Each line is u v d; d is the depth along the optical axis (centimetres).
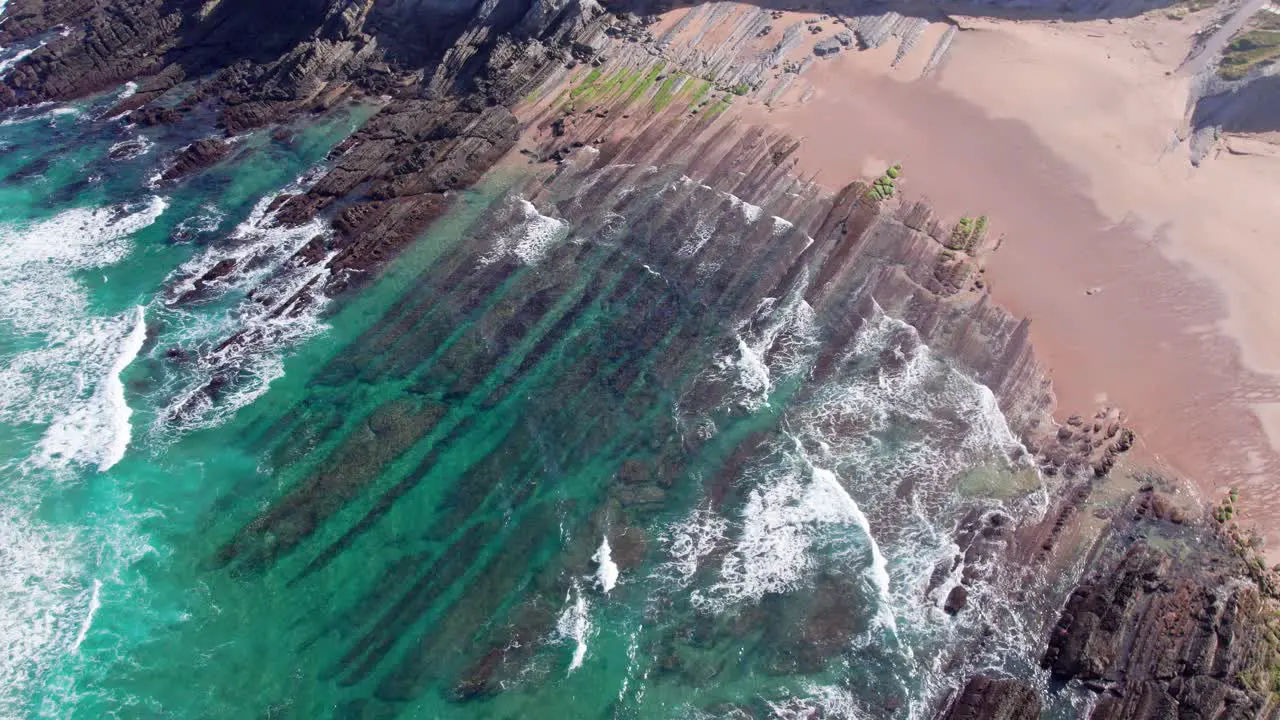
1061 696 3150
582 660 3306
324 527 3788
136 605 3578
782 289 4597
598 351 4391
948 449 3891
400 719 3183
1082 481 3756
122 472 4038
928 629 3334
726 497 3778
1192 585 3366
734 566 3550
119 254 5119
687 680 3241
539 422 4112
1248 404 3994
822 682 3212
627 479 3869
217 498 3922
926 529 3628
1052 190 5044
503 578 3566
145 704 3281
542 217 5122
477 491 3875
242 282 4906
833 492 3756
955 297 4509
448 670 3306
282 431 4169
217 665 3378
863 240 4756
